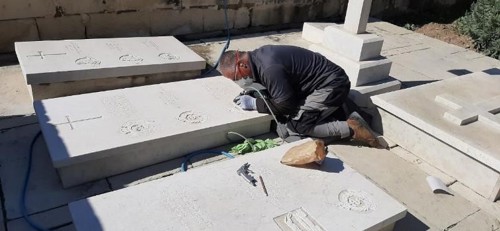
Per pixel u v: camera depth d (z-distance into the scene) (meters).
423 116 3.21
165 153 2.92
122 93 3.29
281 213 2.19
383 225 2.22
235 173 2.46
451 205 2.80
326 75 3.10
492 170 2.81
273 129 3.42
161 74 3.93
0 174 2.65
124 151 2.69
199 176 2.41
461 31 6.73
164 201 2.20
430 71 4.98
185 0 5.07
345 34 3.85
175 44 4.44
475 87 3.85
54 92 3.50
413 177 3.05
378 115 3.56
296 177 2.47
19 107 3.43
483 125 3.18
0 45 4.21
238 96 3.37
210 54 4.89
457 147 2.95
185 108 3.19
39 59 3.60
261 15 5.80
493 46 5.94
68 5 4.38
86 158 2.55
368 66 3.76
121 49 4.09
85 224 2.01
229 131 3.14
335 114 3.37
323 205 2.27
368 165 3.13
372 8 7.01
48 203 2.48
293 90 3.04
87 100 3.13
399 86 3.98
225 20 5.50
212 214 2.14
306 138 3.21
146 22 4.95
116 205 2.14
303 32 5.71
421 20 7.40
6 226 2.29
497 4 6.02
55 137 2.65
